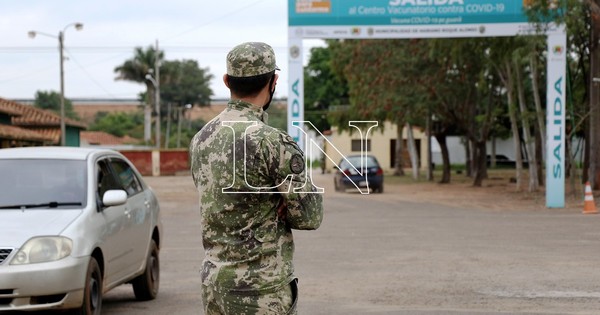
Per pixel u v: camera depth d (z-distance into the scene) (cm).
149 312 884
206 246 391
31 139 3934
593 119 2739
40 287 715
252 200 377
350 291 977
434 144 7588
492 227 1728
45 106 10256
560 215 2042
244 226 377
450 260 1221
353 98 4312
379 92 3644
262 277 376
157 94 6469
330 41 4575
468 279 1045
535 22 2316
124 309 905
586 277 1042
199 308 902
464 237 1536
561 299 899
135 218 923
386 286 1005
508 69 3089
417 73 3512
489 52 3050
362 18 2420
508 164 7306
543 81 3738
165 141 8381
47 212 791
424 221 1927
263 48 392
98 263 805
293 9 2433
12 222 761
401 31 2414
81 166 866
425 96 3494
